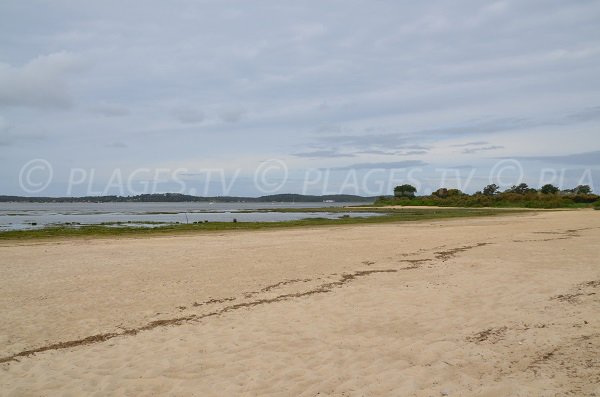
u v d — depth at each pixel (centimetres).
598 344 666
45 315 1005
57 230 3481
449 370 616
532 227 3069
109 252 2041
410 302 1003
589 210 7156
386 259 1689
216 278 1391
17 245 2397
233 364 684
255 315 953
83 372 677
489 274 1278
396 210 8838
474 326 809
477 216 5394
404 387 567
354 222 4294
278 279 1354
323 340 777
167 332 862
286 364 675
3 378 664
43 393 610
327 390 575
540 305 920
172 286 1288
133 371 673
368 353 702
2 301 1134
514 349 677
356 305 999
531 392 522
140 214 7712
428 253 1812
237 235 2927
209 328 874
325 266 1562
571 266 1361
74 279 1406
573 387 527
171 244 2369
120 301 1123
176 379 638
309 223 4147
